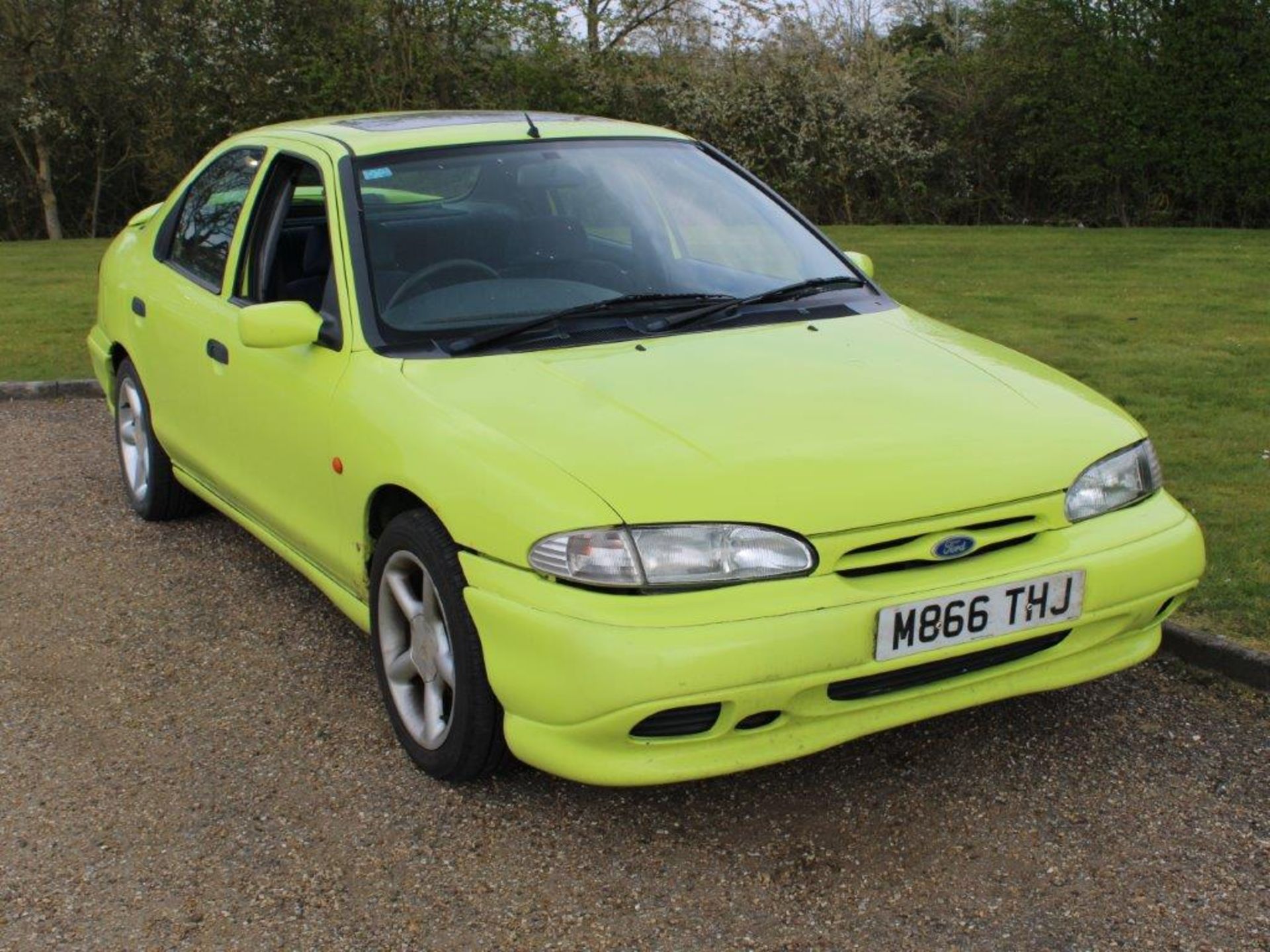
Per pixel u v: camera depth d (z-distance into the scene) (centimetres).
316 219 423
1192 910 280
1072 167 2102
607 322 377
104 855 315
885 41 2381
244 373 425
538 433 314
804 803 328
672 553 286
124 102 2344
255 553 529
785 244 439
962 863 301
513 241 399
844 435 314
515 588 297
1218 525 496
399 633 356
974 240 1692
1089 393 366
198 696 402
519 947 276
